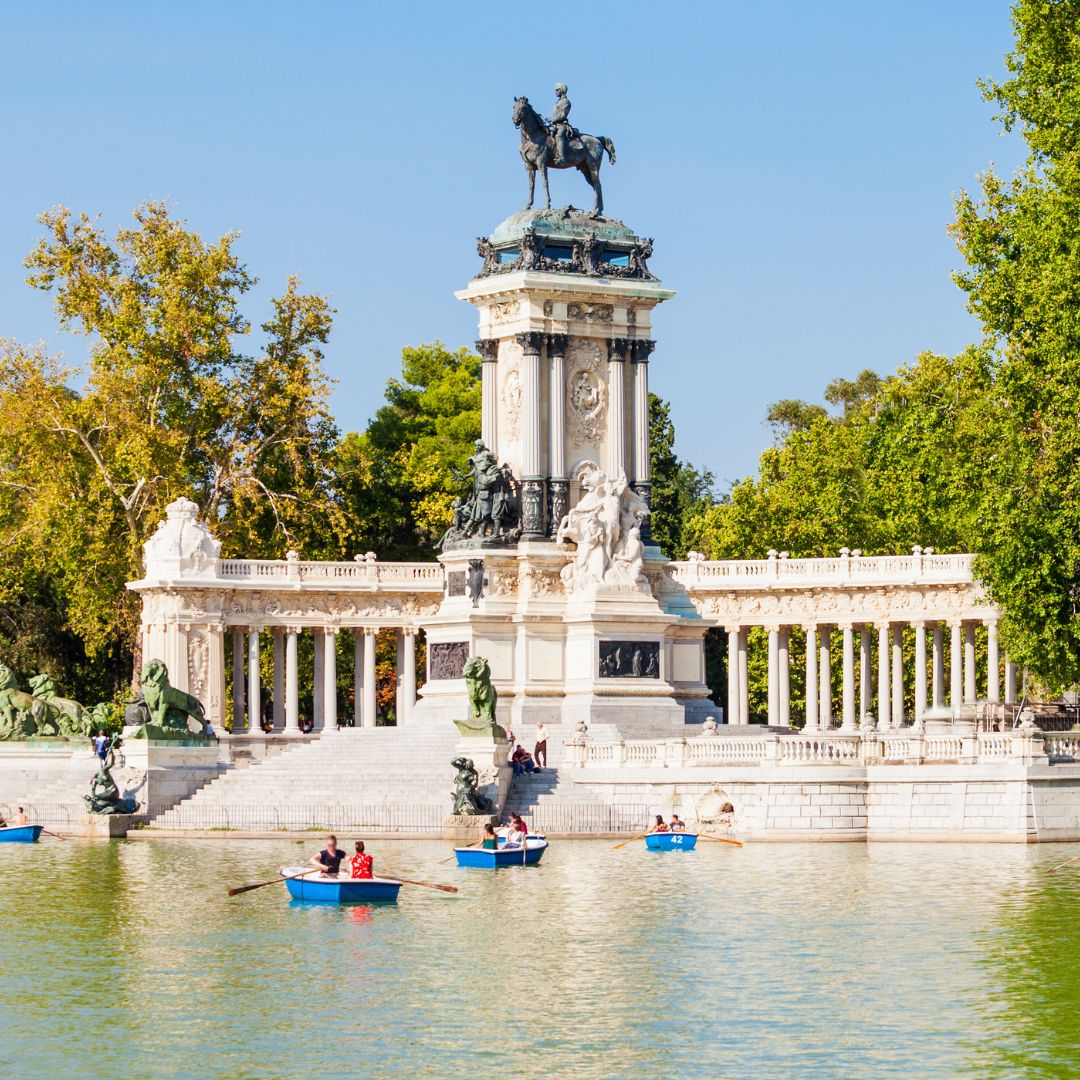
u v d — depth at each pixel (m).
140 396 186.75
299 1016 77.88
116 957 88.62
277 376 190.50
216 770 142.00
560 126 159.50
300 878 101.25
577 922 95.81
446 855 120.44
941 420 155.00
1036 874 108.81
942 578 169.62
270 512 193.75
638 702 151.12
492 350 157.75
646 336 158.12
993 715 151.00
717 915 97.25
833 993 80.81
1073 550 130.50
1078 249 129.62
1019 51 141.12
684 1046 73.44
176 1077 70.50
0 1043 74.62
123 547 184.62
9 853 125.00
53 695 161.00
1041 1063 71.25
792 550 197.50
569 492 155.62
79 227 188.00
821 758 127.19
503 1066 71.25
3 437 187.12
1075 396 130.50
